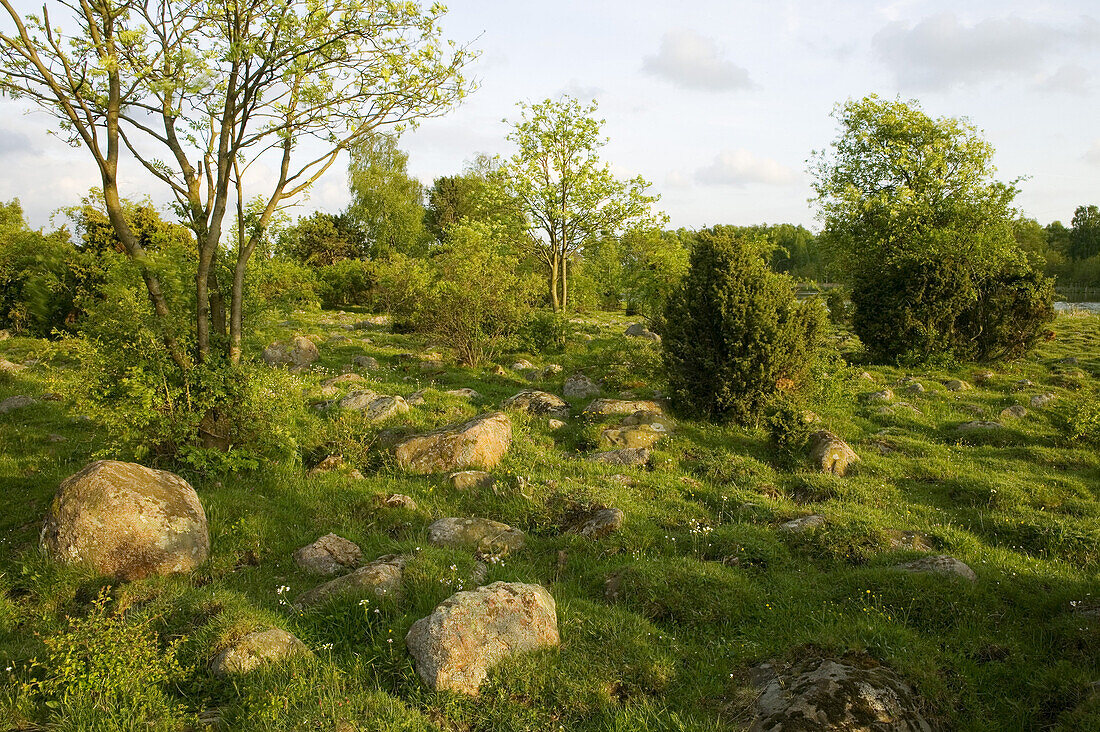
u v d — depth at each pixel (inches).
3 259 816.9
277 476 339.9
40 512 293.1
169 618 208.4
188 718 165.0
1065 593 226.2
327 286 1524.4
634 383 537.3
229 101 336.2
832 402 494.6
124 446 342.6
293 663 184.7
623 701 182.1
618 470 363.9
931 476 374.3
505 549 275.0
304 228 1676.9
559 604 224.7
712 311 446.6
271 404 347.6
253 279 561.6
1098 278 2706.7
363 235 2338.8
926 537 283.4
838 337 920.9
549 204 1238.3
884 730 159.6
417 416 447.8
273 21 320.2
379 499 314.5
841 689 170.6
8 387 521.3
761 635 214.5
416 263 1168.2
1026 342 669.9
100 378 322.7
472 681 179.6
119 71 302.7
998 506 329.1
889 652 192.2
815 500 338.0
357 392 481.1
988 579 237.9
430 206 2637.8
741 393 438.6
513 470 353.4
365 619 210.7
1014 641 203.3
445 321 663.1
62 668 173.2
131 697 169.3
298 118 350.9
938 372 636.1
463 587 232.2
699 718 173.8
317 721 161.9
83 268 784.9
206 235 347.6
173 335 331.9
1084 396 482.9
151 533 241.1
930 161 967.0
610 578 248.2
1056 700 176.7
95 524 234.7
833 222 1083.9
